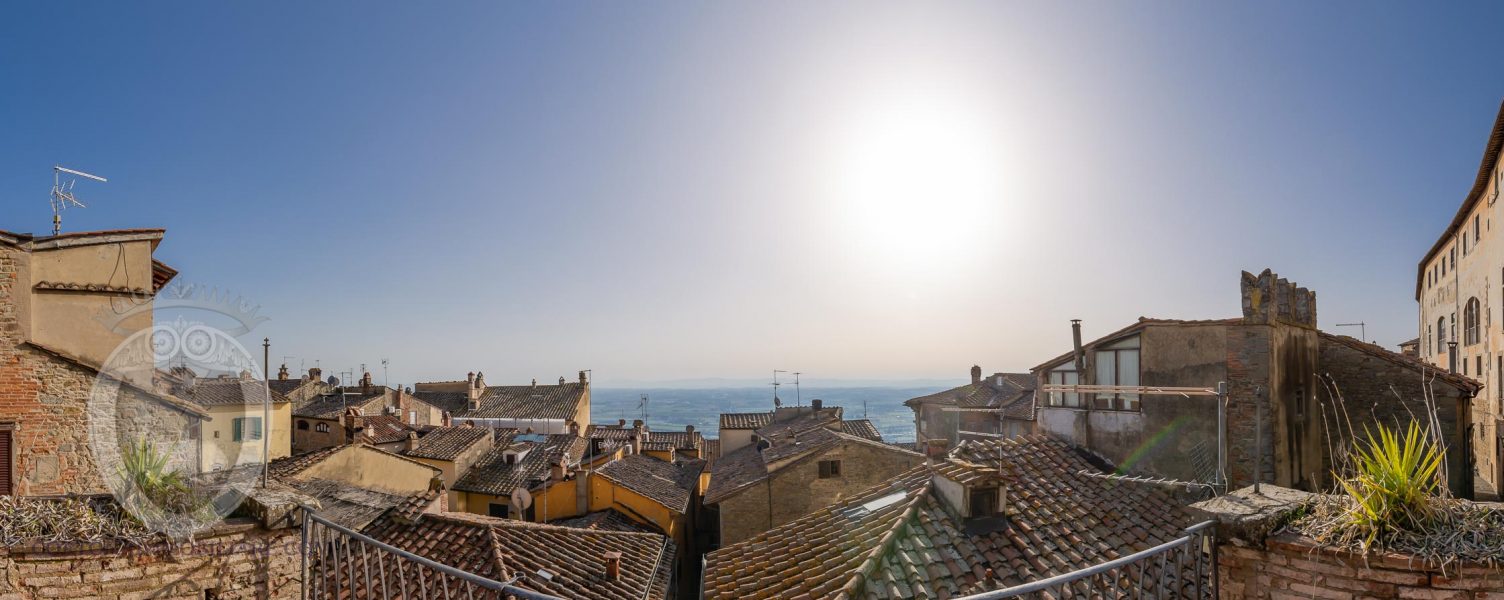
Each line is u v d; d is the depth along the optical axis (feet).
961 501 34.27
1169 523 37.11
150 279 48.34
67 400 42.63
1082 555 32.27
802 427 110.52
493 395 184.55
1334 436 51.70
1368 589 16.40
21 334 41.98
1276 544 17.71
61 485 41.70
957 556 32.14
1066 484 41.24
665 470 106.32
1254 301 41.37
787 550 36.68
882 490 41.81
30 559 21.25
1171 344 44.21
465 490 91.45
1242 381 41.14
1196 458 42.29
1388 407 51.88
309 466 53.36
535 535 53.67
